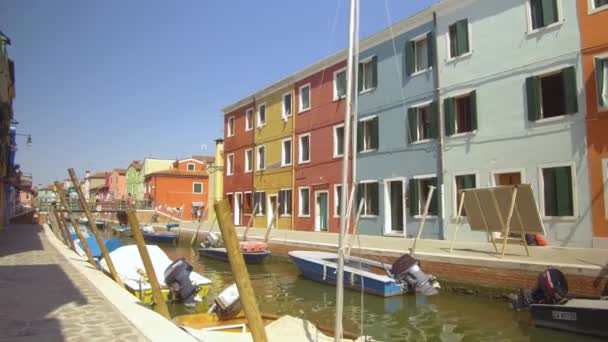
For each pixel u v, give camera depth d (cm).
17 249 1530
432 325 900
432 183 1777
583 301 846
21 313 602
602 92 1311
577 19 1374
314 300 1173
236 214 3250
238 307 869
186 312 1030
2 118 2444
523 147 1479
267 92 2939
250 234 2327
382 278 1136
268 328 751
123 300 676
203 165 5766
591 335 775
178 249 2692
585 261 1007
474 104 1631
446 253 1235
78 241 1773
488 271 1077
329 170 2319
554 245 1372
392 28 1980
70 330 521
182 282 1089
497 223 1212
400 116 1930
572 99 1362
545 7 1448
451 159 1700
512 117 1516
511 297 976
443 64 1758
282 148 2739
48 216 3316
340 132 2292
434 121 1770
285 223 2648
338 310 564
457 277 1143
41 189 8044
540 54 1455
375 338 828
